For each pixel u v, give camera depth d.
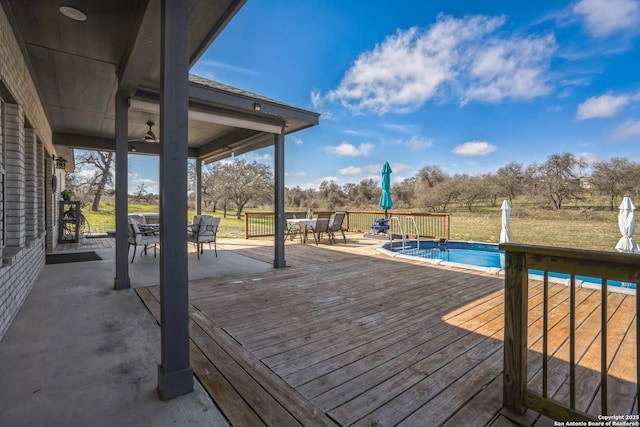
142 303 3.58
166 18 1.93
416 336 2.76
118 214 4.11
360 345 2.59
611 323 3.02
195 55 3.28
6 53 2.71
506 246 1.77
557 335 2.78
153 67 3.30
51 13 2.67
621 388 2.00
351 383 2.05
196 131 7.05
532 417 1.73
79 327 2.90
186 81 1.99
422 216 10.38
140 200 14.89
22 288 3.48
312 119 5.69
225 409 1.78
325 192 20.08
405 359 2.36
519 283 1.75
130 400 1.86
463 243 9.11
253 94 5.47
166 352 1.88
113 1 2.51
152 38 2.73
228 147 7.72
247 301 3.71
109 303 3.57
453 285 4.40
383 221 10.58
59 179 9.34
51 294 3.89
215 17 2.68
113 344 2.57
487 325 3.00
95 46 3.22
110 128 6.66
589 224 9.76
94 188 14.26
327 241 9.28
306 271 5.30
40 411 1.74
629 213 4.77
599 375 2.14
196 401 1.86
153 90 4.21
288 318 3.18
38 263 4.70
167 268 1.90
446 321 3.10
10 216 3.40
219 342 2.64
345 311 3.38
